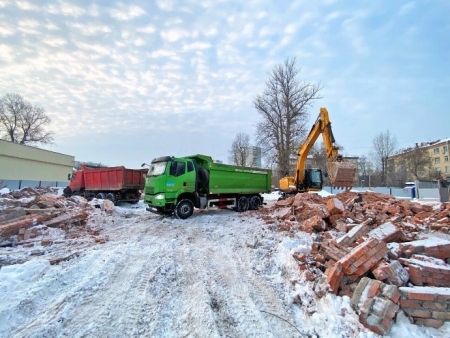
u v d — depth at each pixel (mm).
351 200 9820
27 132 47906
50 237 7324
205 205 11867
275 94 32531
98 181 17688
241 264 5391
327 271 4172
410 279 3736
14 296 3756
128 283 4422
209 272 4941
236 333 3107
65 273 4652
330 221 7891
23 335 2973
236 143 58312
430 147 61094
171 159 10859
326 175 18734
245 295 4055
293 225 7926
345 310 3297
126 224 9906
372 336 2896
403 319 3154
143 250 6309
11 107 46312
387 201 10188
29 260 5363
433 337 2959
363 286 3510
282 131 31875
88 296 3949
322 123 15164
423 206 8180
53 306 3631
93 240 7184
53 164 31844
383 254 3988
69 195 19156
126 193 17125
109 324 3250
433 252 4371
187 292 4129
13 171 25828
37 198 9461
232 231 8461
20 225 7242
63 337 2986
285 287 4340
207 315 3418
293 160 30844
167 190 10648
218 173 12289
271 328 3229
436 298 3182
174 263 5395
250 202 13695
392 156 53219
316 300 3738
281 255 5523
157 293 4082
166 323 3289
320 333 3092
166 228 9094
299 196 11180
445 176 56000
